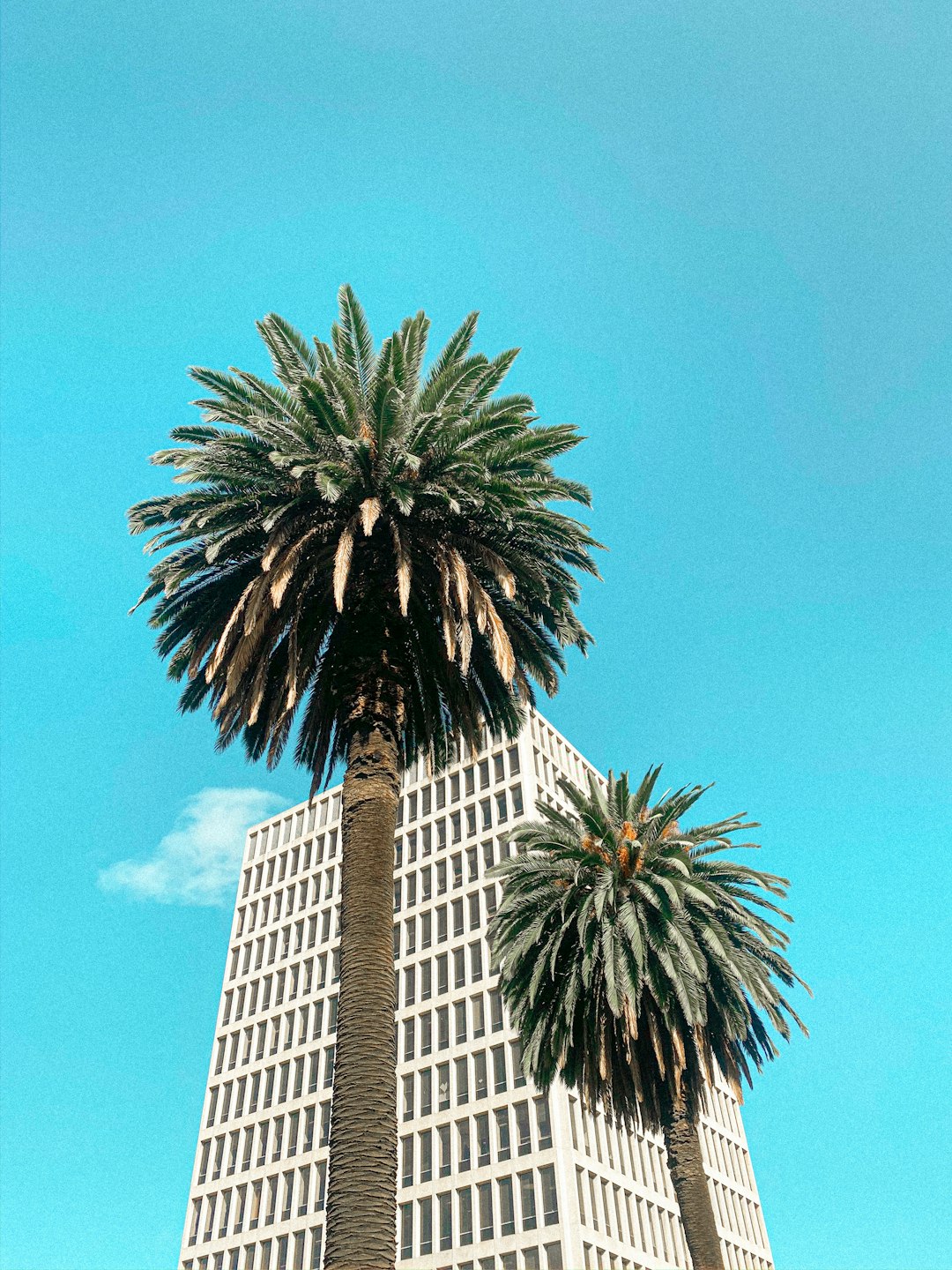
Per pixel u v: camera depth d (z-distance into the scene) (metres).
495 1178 53.03
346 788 16.84
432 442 18.34
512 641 20.70
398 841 72.19
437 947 64.50
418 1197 55.50
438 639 19.33
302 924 76.31
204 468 17.92
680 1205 23.78
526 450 19.28
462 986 61.59
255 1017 73.88
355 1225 12.73
